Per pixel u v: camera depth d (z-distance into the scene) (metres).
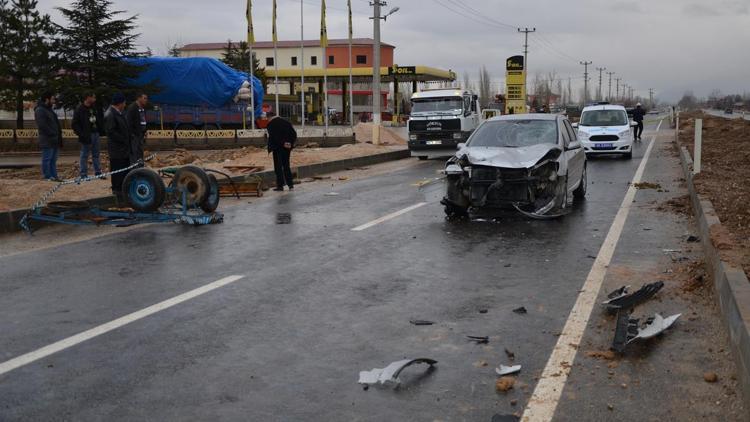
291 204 13.15
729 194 11.19
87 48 38.25
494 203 10.75
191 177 11.17
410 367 4.63
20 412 4.00
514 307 6.01
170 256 8.32
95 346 5.11
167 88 37.62
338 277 7.16
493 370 4.57
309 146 32.38
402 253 8.36
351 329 5.46
